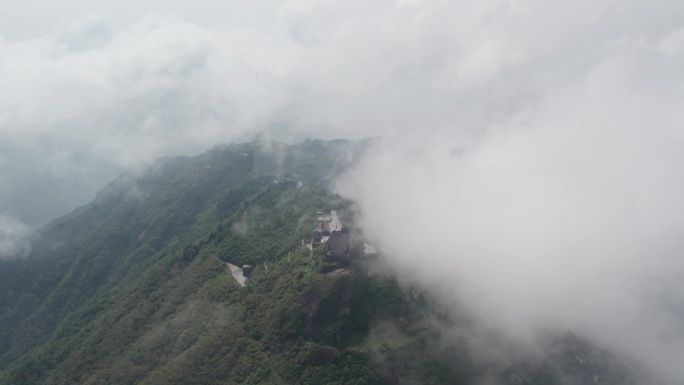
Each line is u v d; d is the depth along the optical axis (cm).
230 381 16888
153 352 19425
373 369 16862
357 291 19375
